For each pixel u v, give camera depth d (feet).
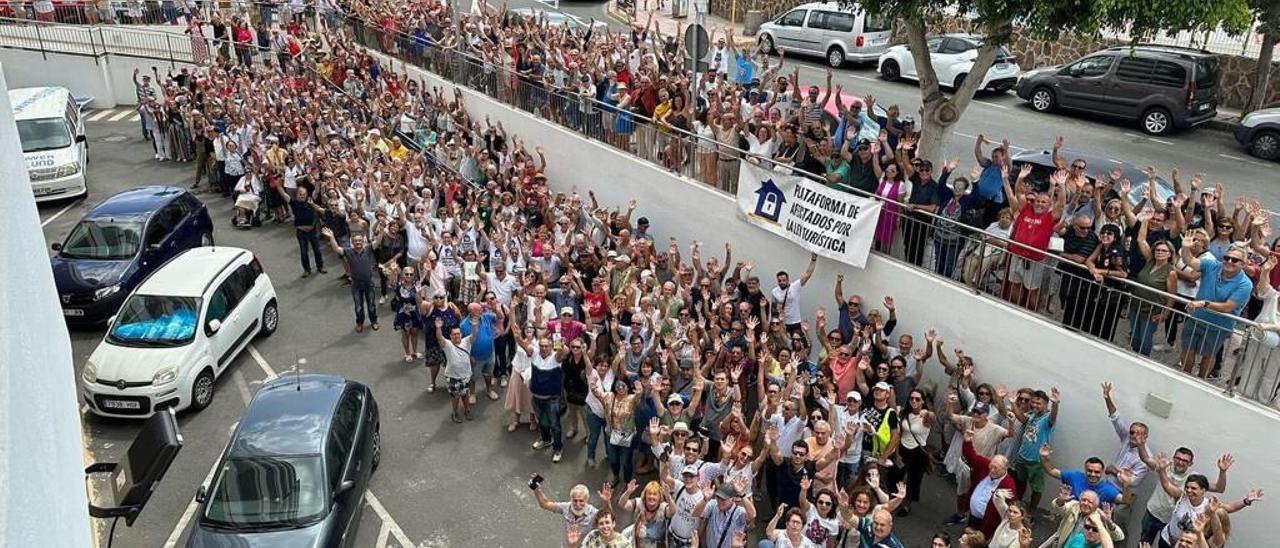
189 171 73.61
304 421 31.60
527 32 71.20
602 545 25.67
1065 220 34.01
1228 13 33.04
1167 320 29.94
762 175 42.80
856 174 39.52
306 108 70.03
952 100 40.88
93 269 47.93
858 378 34.42
